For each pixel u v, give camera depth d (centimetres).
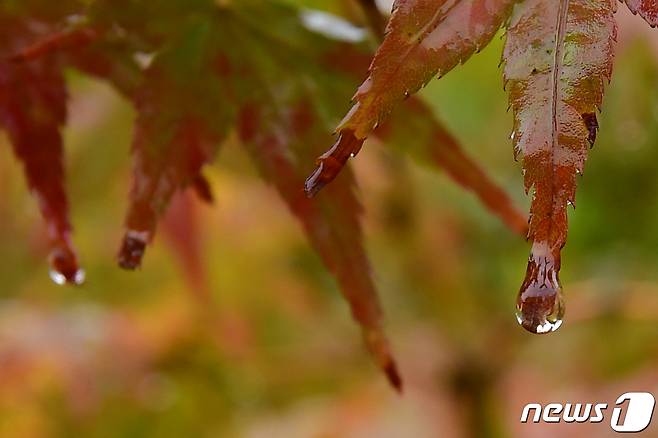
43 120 33
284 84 32
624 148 59
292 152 32
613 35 27
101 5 31
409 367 53
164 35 32
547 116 27
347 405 53
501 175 60
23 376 51
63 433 52
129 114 51
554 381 51
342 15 41
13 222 57
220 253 56
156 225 31
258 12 32
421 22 27
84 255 58
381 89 27
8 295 58
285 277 59
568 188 27
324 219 31
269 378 55
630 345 51
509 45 27
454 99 60
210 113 32
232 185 55
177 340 54
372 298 31
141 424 53
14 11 32
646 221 62
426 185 53
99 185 52
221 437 54
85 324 54
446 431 51
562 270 63
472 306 54
